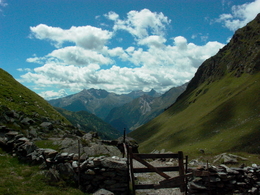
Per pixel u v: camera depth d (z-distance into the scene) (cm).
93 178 1490
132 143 2909
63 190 1395
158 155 1435
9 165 1738
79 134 4309
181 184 1415
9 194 1218
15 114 3447
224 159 2559
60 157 1605
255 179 1502
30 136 2706
